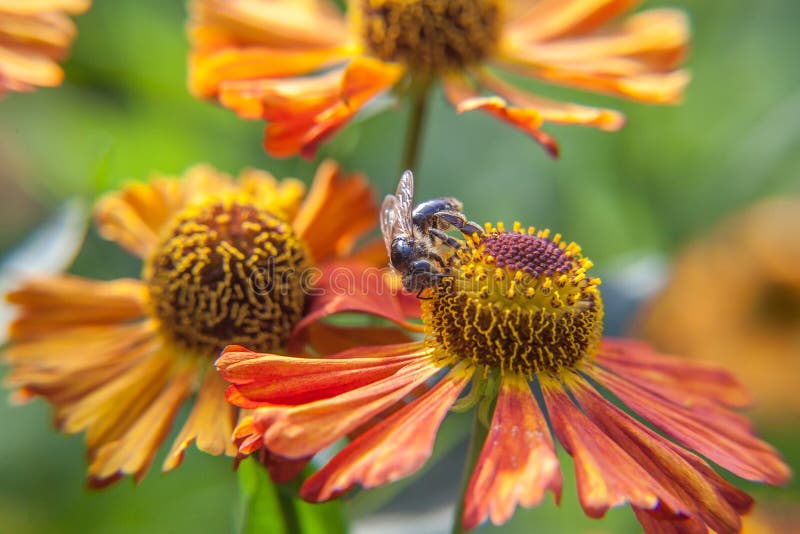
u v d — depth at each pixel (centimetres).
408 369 14
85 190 20
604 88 18
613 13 19
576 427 14
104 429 15
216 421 14
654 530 13
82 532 20
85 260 19
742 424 15
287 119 16
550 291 14
